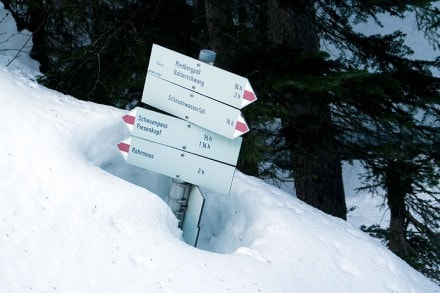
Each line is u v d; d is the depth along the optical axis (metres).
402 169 7.59
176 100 3.82
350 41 7.35
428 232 8.80
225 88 3.71
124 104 7.31
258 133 6.74
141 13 8.13
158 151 3.91
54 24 9.50
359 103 6.52
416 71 6.72
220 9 7.52
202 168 3.92
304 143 6.94
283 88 6.32
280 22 8.05
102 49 7.39
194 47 8.39
